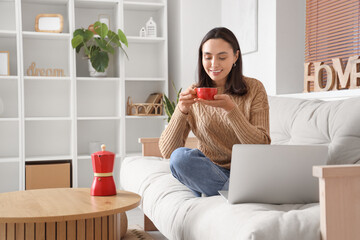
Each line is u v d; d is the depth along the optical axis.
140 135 4.42
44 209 1.46
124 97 4.04
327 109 1.89
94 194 1.72
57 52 4.17
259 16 3.40
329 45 2.83
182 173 1.71
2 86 4.01
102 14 4.22
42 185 3.78
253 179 1.42
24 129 3.86
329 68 2.60
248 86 1.87
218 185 1.72
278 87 3.18
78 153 4.26
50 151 4.19
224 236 1.25
